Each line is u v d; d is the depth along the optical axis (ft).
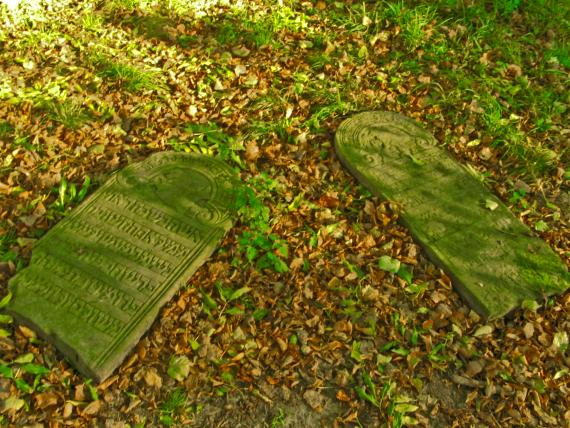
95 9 10.28
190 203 7.13
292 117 8.73
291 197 7.54
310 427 5.64
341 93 9.14
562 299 6.69
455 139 8.51
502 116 9.02
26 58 9.08
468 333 6.40
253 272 6.67
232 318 6.29
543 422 5.79
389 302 6.57
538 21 10.85
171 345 6.05
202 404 5.71
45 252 6.52
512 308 6.50
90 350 5.74
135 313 6.04
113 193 7.16
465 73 9.64
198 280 6.57
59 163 7.67
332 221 7.29
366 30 10.30
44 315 5.99
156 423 5.56
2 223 6.93
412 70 9.64
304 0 10.84
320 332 6.24
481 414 5.82
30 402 5.55
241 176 7.77
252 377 5.89
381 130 8.36
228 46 9.83
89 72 9.05
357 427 5.65
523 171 8.15
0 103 8.31
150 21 10.10
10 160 7.56
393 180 7.66
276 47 9.82
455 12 10.79
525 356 6.22
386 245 7.04
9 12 9.70
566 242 7.36
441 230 7.13
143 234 6.74
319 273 6.77
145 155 7.98
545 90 9.45
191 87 9.11
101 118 8.40
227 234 7.02
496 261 6.86
